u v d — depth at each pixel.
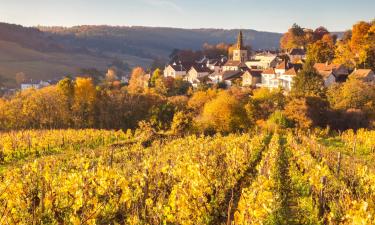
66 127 76.94
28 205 15.80
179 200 15.18
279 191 21.00
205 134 58.25
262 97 76.31
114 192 16.69
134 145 43.47
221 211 17.75
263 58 159.12
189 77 146.88
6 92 146.25
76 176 16.73
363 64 108.62
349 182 22.86
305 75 89.69
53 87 88.00
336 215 16.38
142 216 15.85
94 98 79.50
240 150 29.70
